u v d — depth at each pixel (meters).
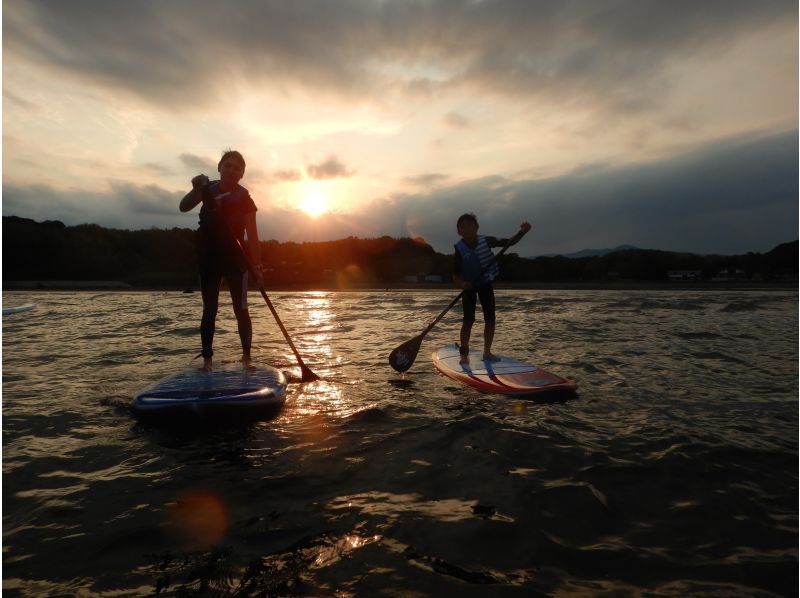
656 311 15.30
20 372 5.12
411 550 1.84
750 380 4.82
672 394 4.23
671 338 8.19
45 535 1.94
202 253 4.27
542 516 2.10
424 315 13.84
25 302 21.25
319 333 8.92
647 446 2.92
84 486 2.38
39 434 3.14
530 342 7.62
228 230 4.14
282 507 2.17
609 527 2.02
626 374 5.11
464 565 1.75
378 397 4.09
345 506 2.18
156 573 1.69
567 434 3.13
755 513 2.13
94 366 5.47
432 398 4.05
